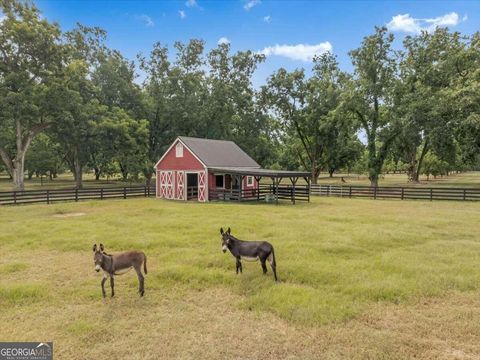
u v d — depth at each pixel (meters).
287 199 28.89
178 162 30.61
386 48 34.09
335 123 41.50
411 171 58.47
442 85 32.03
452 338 5.61
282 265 9.42
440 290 7.57
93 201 27.78
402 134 34.81
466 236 13.33
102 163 52.72
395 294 7.41
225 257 10.27
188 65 47.72
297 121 46.41
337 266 9.38
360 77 36.31
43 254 10.99
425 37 33.12
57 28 33.81
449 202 26.59
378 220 16.97
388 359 5.02
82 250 11.45
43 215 19.72
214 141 34.03
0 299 7.36
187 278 8.57
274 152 52.06
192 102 45.75
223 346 5.42
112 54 46.00
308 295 7.32
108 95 44.19
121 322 6.29
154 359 5.09
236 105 49.22
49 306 7.07
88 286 8.16
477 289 7.73
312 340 5.58
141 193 33.38
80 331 5.93
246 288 7.97
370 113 36.19
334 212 20.33
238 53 47.94
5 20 31.25
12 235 13.49
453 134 30.64
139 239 12.56
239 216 18.22
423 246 11.63
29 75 32.88
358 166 71.31
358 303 6.97
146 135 41.38
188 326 6.12
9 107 30.42
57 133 38.22
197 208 22.25
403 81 34.72
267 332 5.87
